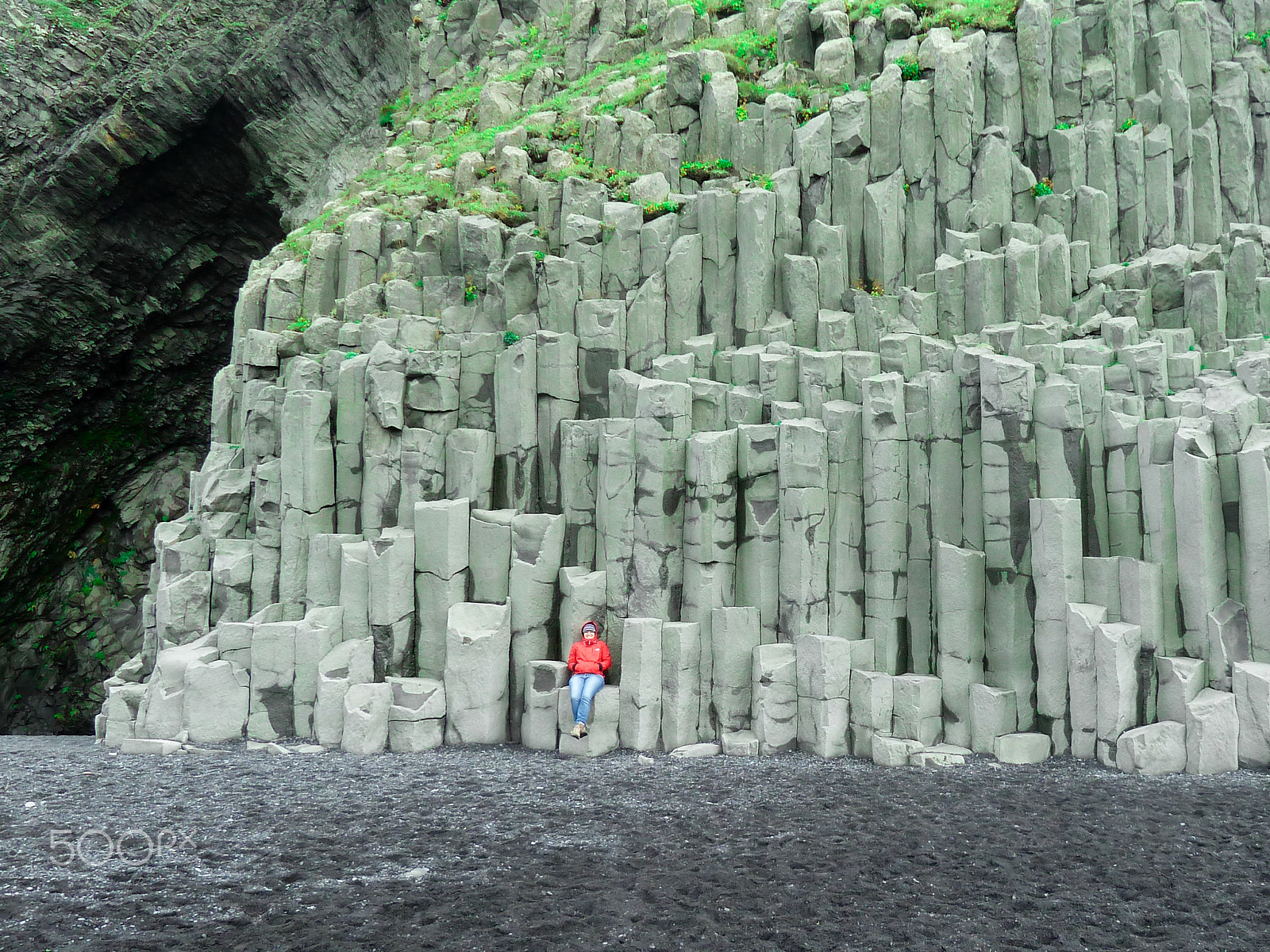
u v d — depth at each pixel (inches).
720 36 864.3
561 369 586.6
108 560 1168.2
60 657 1103.0
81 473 1133.1
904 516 511.8
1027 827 343.6
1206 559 442.3
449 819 363.3
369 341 636.1
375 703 502.3
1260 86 654.5
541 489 586.6
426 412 585.9
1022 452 476.1
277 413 646.5
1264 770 411.8
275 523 603.2
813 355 549.6
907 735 467.8
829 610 512.7
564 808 377.7
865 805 375.9
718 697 493.4
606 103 801.6
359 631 538.3
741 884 292.7
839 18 728.3
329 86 1085.8
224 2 1037.2
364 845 332.2
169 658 542.0
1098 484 484.4
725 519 518.0
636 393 571.2
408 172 856.9
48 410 1079.0
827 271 606.9
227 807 382.6
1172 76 642.8
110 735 553.6
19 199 973.2
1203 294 558.9
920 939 254.2
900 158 630.5
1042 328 540.7
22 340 1011.9
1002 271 571.8
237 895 285.1
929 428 513.0
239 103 1027.3
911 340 556.4
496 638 519.8
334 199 1020.5
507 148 767.7
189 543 615.5
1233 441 451.5
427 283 673.0
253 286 745.6
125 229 1052.5
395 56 1162.6
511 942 251.0
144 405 1176.2
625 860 314.8
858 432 520.4
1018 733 458.0
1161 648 449.1
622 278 626.5
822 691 472.7
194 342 1187.3
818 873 300.8
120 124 982.4
